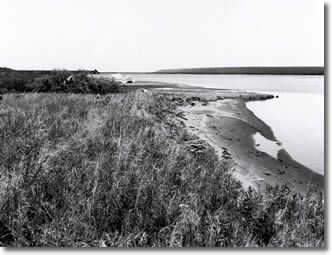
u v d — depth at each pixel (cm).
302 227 358
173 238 308
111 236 320
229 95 2423
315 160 737
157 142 642
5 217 305
